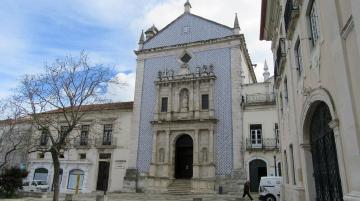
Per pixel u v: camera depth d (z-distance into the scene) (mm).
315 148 9867
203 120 30625
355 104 5660
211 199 23281
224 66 32188
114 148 33656
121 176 32625
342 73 6102
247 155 28750
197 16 35344
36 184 32719
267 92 30109
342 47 6062
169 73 34125
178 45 34688
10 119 26812
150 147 32469
